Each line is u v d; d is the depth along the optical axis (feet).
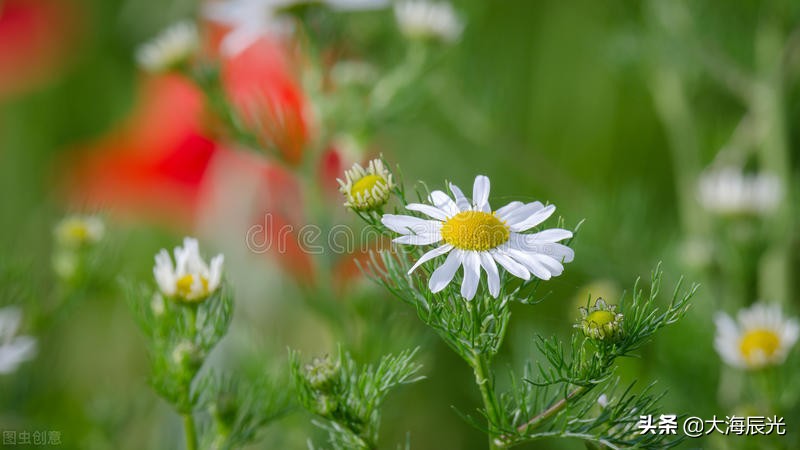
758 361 1.41
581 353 1.13
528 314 1.59
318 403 1.17
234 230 1.70
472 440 1.66
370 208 1.13
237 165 1.71
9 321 1.36
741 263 1.62
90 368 1.69
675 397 1.53
